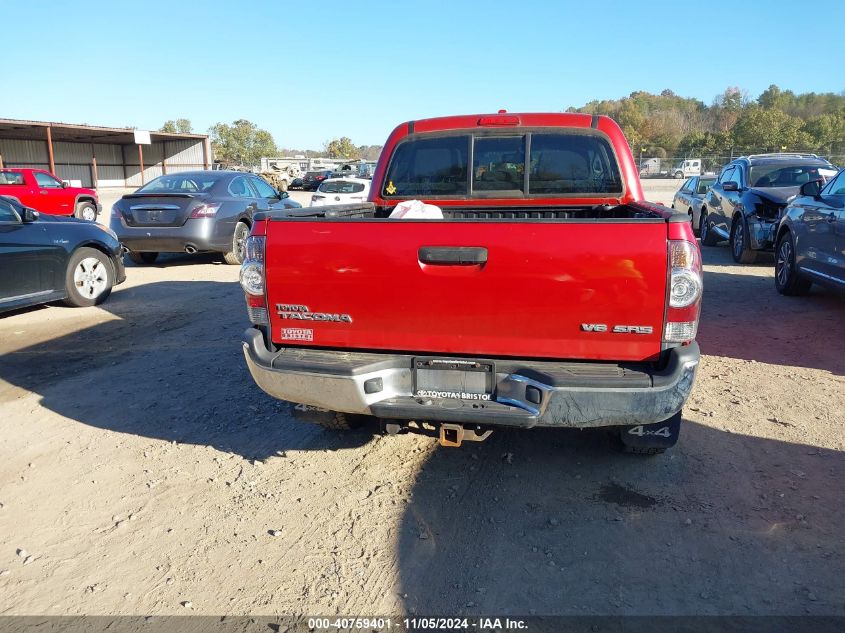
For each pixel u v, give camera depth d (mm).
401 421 4355
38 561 3111
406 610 2732
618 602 2748
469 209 4867
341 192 19203
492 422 3145
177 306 8359
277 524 3387
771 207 10672
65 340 6773
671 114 99250
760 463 3914
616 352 3068
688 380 2986
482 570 2984
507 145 4746
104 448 4285
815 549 3070
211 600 2820
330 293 3316
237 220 11172
